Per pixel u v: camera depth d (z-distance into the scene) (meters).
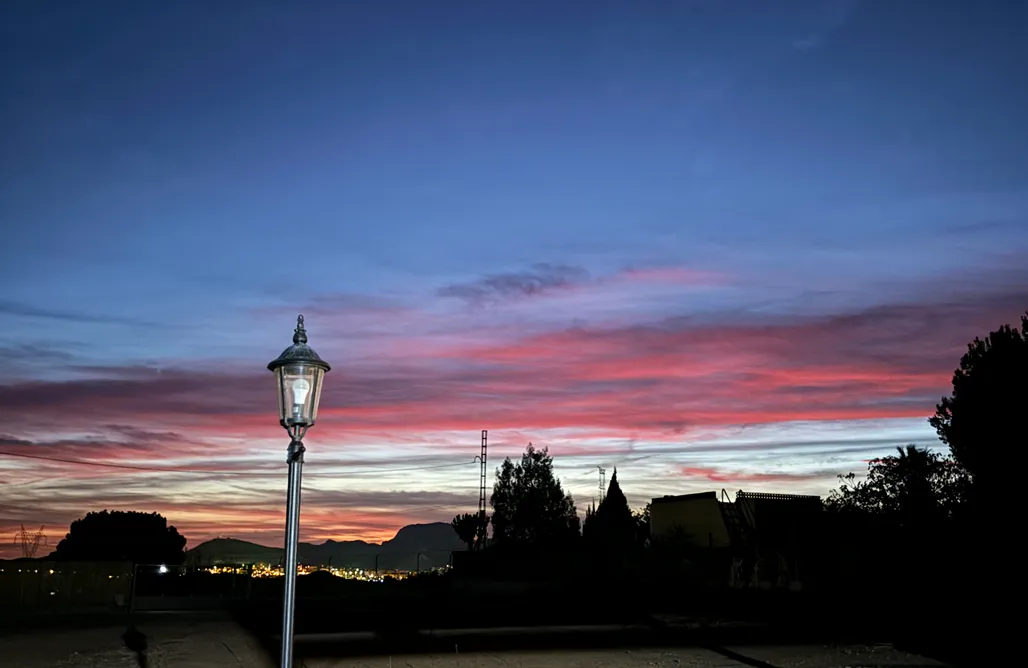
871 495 34.00
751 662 17.36
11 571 31.67
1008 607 21.92
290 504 8.30
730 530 40.50
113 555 66.12
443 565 55.75
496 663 17.25
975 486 26.23
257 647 19.47
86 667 16.66
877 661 17.20
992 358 26.00
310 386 8.54
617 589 36.84
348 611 30.02
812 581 31.67
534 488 65.12
